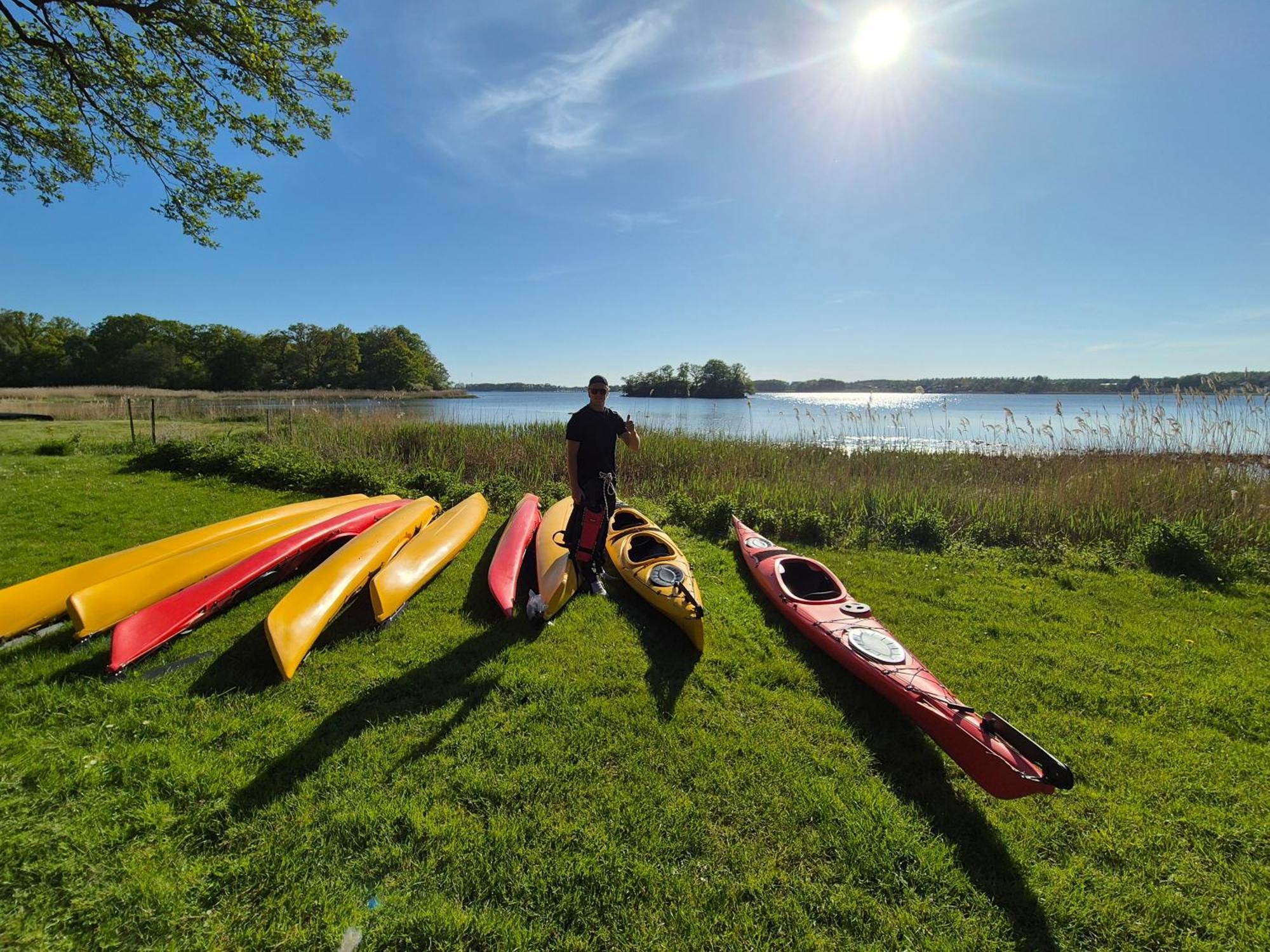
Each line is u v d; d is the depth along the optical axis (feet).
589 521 15.31
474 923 6.51
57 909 6.31
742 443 42.60
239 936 6.25
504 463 36.06
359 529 20.13
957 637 14.76
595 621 14.56
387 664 12.09
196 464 31.19
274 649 11.15
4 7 26.53
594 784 8.79
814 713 11.09
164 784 8.29
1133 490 26.96
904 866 7.66
